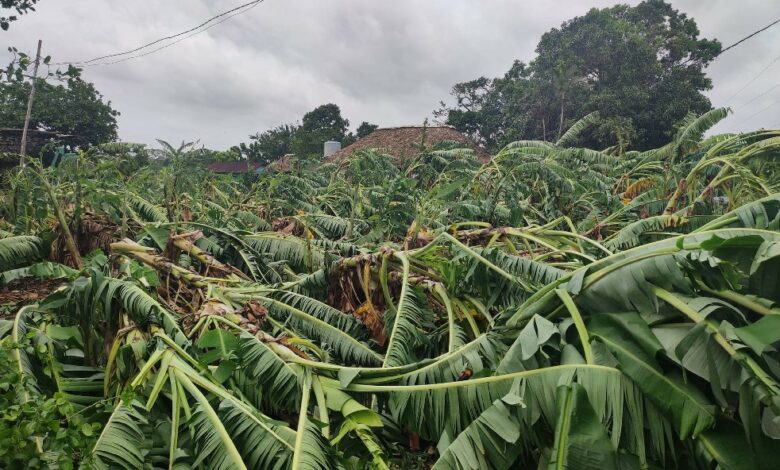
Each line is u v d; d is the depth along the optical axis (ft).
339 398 11.34
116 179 30.76
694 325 9.43
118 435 9.30
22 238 23.91
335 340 15.34
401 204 29.22
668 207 27.81
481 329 16.74
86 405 11.62
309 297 18.02
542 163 32.91
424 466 11.55
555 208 34.73
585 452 8.32
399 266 18.35
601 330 10.27
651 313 10.11
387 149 70.69
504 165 39.06
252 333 13.08
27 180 29.60
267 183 43.57
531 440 9.52
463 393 10.36
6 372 9.10
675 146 34.71
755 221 12.62
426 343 14.97
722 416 8.60
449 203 29.71
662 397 8.79
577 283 11.25
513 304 15.60
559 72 91.56
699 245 10.22
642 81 97.40
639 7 109.91
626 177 42.47
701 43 105.60
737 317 9.33
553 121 103.55
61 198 27.45
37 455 7.41
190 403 11.15
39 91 97.04
